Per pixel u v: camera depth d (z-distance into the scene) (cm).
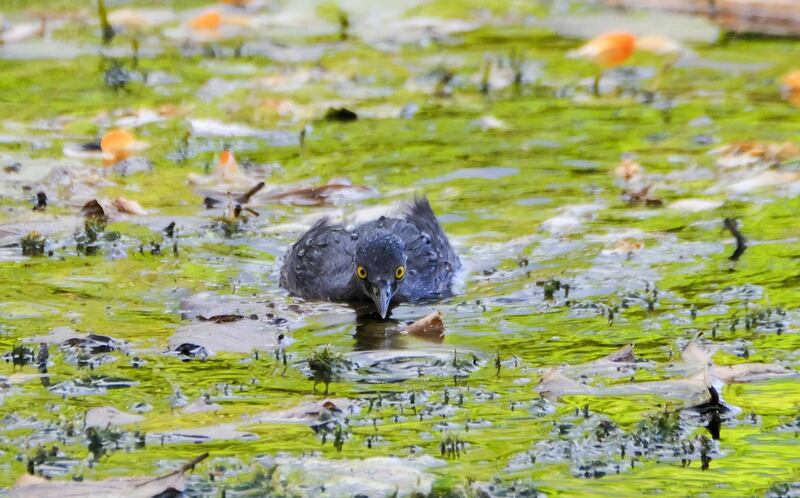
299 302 1224
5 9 2412
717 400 967
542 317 1165
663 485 842
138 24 2331
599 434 917
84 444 899
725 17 2353
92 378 1015
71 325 1130
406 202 1460
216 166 1575
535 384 1009
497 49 2181
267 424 934
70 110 1831
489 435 915
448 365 1051
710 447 898
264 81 1975
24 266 1283
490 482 839
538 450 892
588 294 1220
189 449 894
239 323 1146
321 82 1983
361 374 1034
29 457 879
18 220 1407
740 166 1591
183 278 1264
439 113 1839
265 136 1734
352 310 1209
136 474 852
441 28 2317
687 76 2014
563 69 2061
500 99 1906
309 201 1495
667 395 986
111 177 1567
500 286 1253
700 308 1177
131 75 2000
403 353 1080
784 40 2217
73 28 2291
